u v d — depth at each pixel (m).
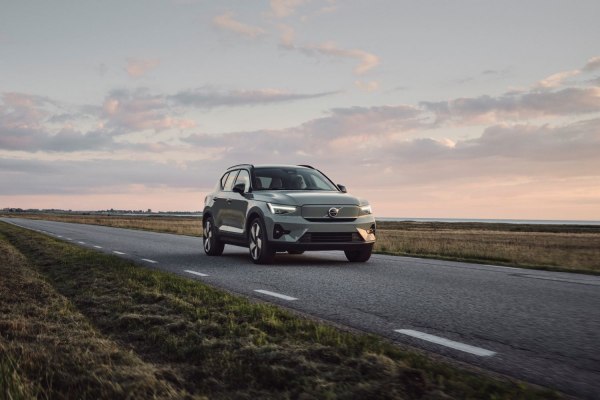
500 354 4.07
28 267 9.82
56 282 7.98
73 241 19.38
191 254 13.45
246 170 11.91
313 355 3.73
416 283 7.99
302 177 11.63
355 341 4.11
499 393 3.02
